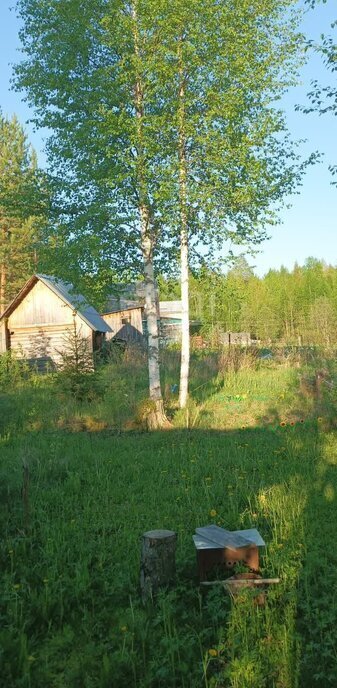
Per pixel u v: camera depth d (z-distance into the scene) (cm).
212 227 1307
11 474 754
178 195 1201
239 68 1193
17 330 2641
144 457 909
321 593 440
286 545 513
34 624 419
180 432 1166
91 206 1195
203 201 1219
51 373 1903
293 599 416
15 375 1792
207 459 870
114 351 2036
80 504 676
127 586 460
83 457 912
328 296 5988
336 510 608
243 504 654
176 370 1803
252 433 1135
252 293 6469
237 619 396
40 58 1259
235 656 370
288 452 898
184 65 1189
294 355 2077
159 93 1208
